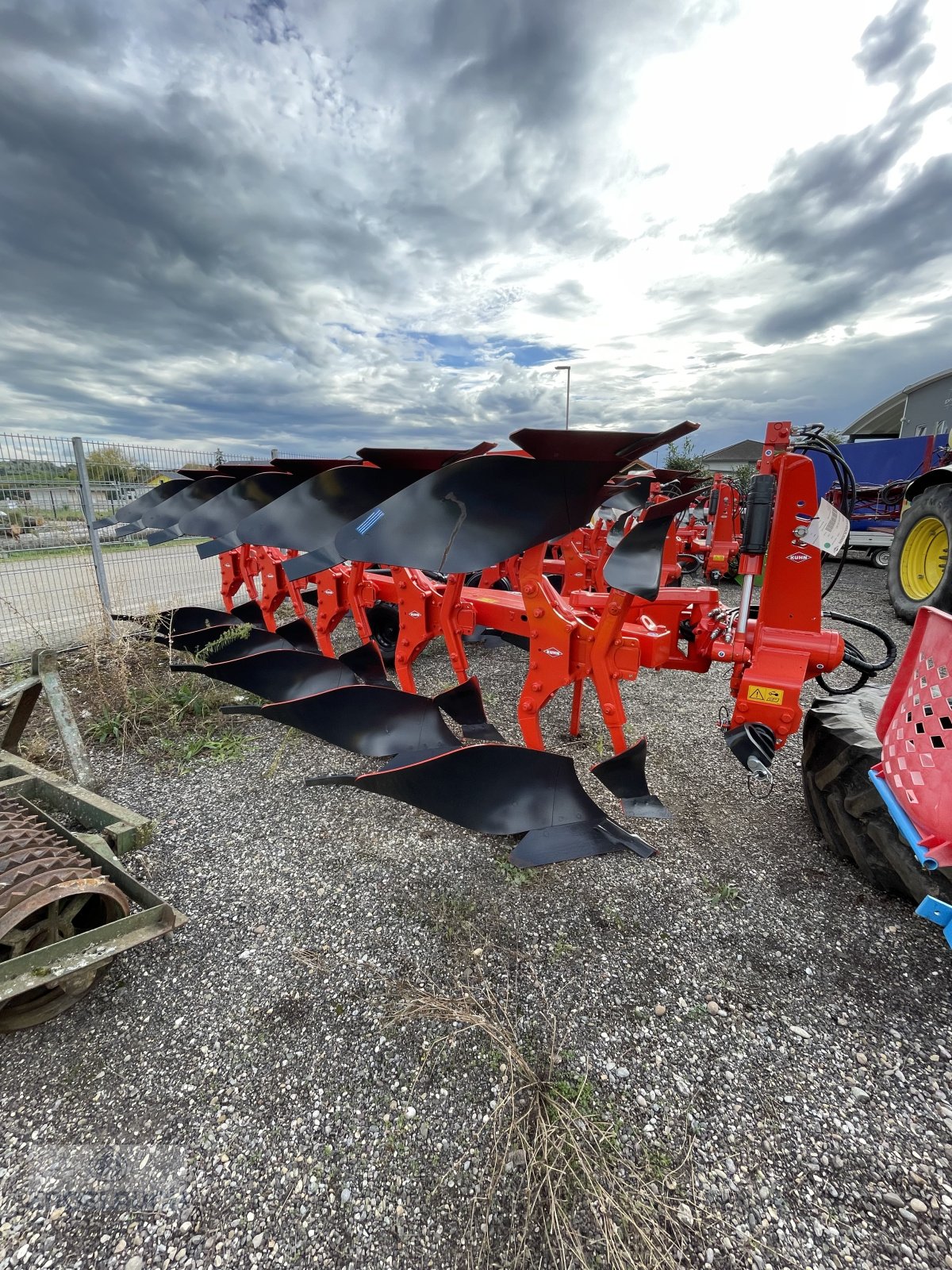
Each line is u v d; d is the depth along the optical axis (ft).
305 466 12.74
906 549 22.67
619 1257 4.17
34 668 9.75
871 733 7.77
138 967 6.66
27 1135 4.97
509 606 10.51
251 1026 5.96
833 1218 4.41
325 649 15.06
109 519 19.98
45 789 8.87
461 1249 4.25
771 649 8.10
